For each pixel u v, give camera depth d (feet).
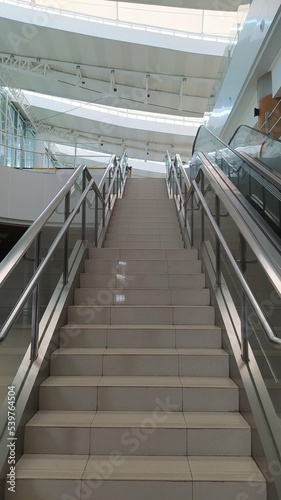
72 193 11.64
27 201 23.30
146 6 30.83
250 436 6.44
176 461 6.24
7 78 38.81
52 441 6.48
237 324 8.41
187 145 52.13
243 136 18.43
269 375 7.23
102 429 6.50
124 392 7.33
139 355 8.19
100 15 31.73
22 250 6.88
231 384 7.46
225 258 9.70
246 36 24.12
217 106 33.32
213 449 6.43
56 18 30.71
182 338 8.91
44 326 8.54
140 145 53.47
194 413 7.15
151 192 26.73
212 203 12.22
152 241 16.01
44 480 5.71
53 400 7.30
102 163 27.17
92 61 35.24
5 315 7.50
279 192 11.48
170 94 39.83
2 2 29.89
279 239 10.84
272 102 22.86
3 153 22.99
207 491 5.66
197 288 11.10
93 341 8.95
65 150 27.32
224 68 31.30
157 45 31.50
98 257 13.08
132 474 5.85
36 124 48.42
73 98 42.60
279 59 21.36
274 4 18.57
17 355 7.43
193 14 31.27
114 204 21.57
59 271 10.12
